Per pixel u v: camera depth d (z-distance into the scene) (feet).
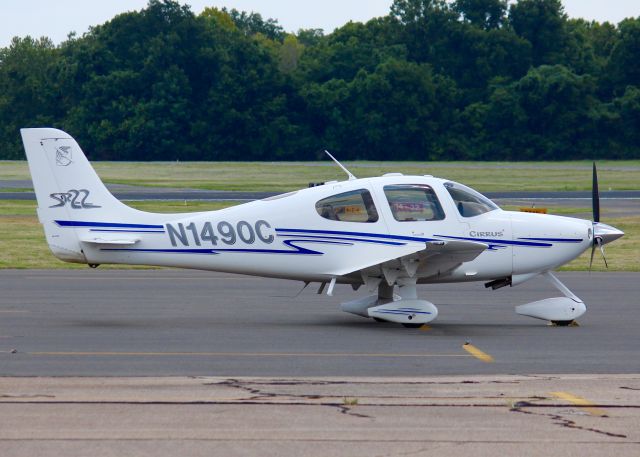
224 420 75.20
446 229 129.80
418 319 125.70
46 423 73.92
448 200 131.03
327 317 137.80
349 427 73.41
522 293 169.07
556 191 472.85
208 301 154.51
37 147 125.70
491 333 123.03
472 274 131.44
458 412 78.13
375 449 67.77
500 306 151.74
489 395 84.38
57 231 126.52
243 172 652.89
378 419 75.77
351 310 134.62
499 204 381.19
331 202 129.70
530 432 72.28
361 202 129.70
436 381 90.53
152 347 109.60
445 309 147.95
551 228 132.77
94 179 127.13
